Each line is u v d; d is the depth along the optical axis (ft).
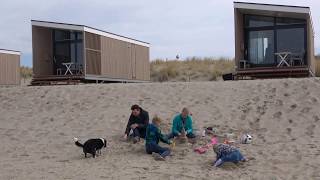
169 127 37.70
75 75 68.90
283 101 41.52
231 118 39.40
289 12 59.57
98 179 25.34
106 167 28.17
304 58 61.05
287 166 27.48
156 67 108.78
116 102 46.11
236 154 28.12
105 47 73.61
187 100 44.86
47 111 45.80
